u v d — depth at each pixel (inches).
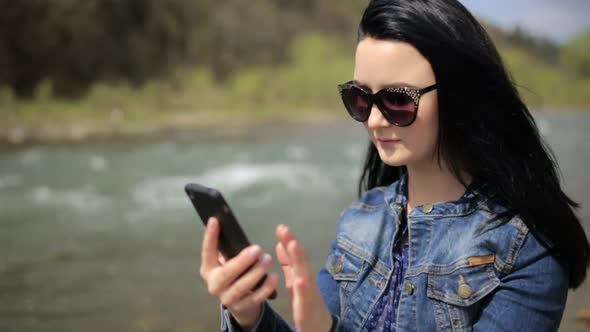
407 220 49.2
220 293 38.4
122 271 188.7
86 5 1149.7
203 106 1024.9
